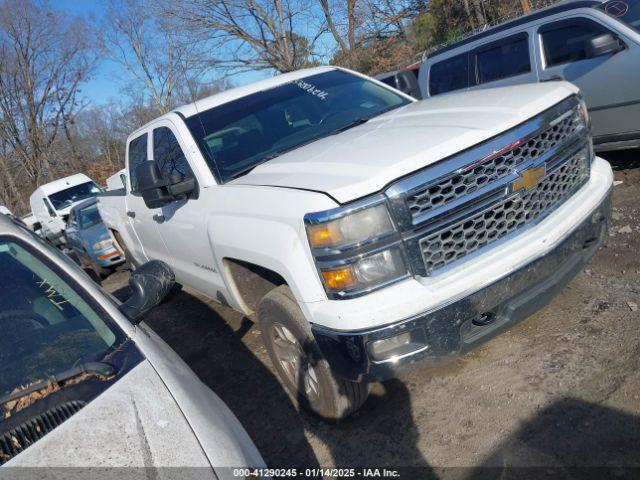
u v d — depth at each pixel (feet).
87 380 6.23
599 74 18.26
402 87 16.35
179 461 5.25
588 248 9.62
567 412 8.95
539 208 8.95
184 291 21.88
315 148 10.82
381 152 8.64
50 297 7.29
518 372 10.25
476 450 8.76
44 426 5.67
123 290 27.43
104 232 30.86
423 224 7.88
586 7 19.02
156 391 6.01
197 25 58.65
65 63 104.12
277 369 11.08
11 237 7.83
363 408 10.59
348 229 7.72
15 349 6.73
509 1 56.90
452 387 10.41
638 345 9.98
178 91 84.23
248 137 12.72
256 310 11.84
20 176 113.29
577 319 11.31
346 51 63.16
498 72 22.47
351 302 7.89
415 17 65.57
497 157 8.36
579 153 9.80
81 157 115.34
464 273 8.09
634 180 18.08
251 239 9.59
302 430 10.61
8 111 104.94
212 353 15.40
